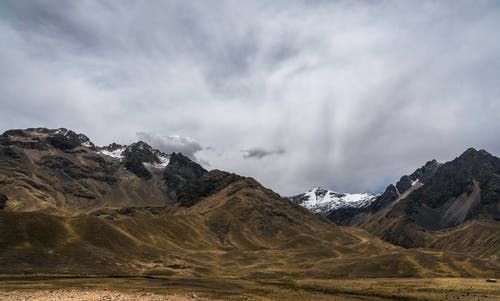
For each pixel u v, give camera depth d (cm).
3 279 13588
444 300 10038
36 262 17812
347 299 10100
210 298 9125
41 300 7438
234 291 11056
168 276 18575
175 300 8112
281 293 10925
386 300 10131
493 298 10400
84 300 7419
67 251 19825
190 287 11831
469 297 10531
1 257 17400
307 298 10088
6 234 19325
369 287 13150
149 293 9438
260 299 9381
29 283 12119
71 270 17825
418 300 10112
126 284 12419
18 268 16738
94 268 18938
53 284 11869
